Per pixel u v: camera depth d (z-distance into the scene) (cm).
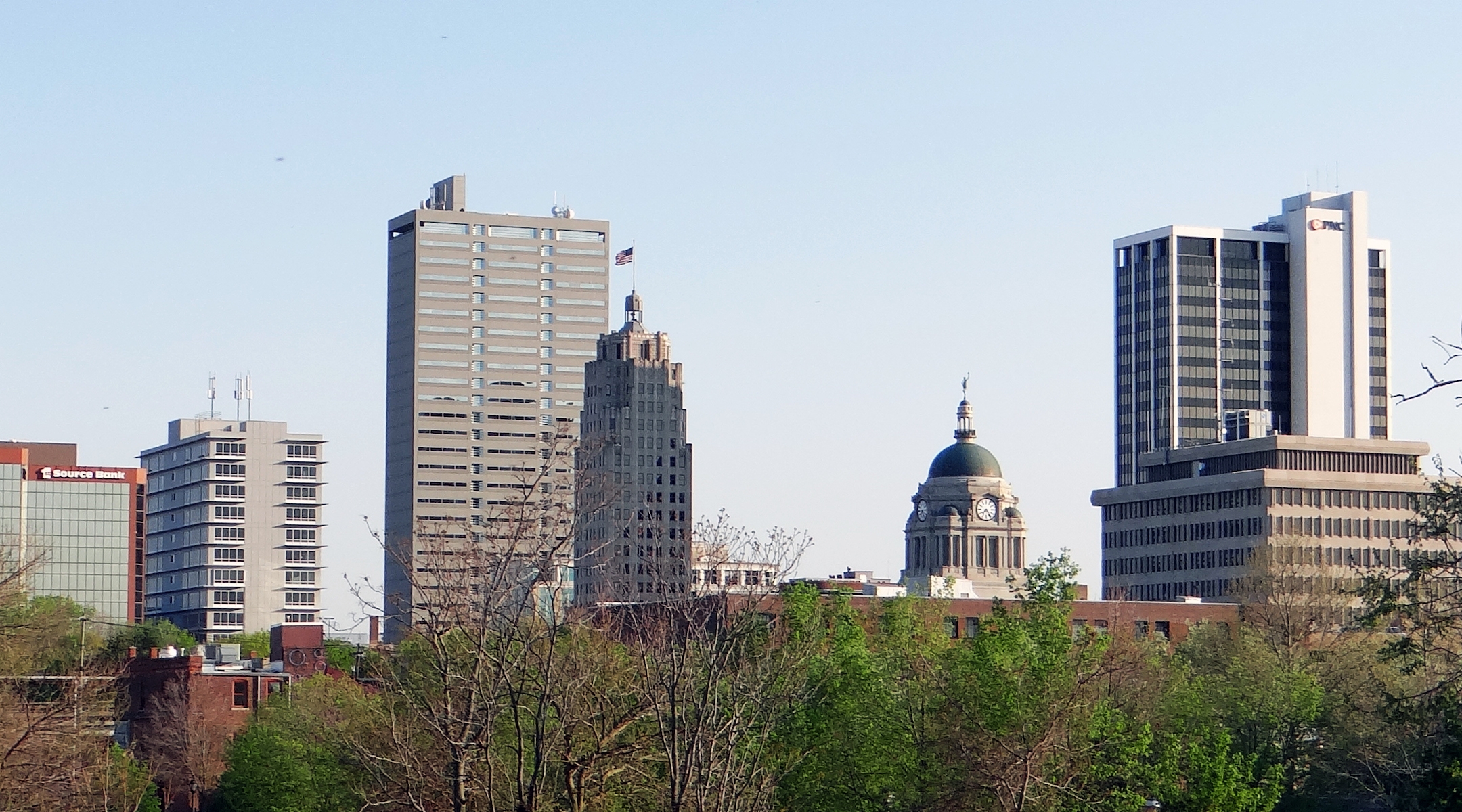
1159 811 15475
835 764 17425
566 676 11125
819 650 19200
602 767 11581
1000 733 16175
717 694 12069
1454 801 13212
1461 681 14800
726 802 11319
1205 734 17238
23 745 14175
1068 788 15950
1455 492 13288
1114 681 19100
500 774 11581
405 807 11869
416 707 10275
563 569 12875
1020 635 17200
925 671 17838
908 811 17025
